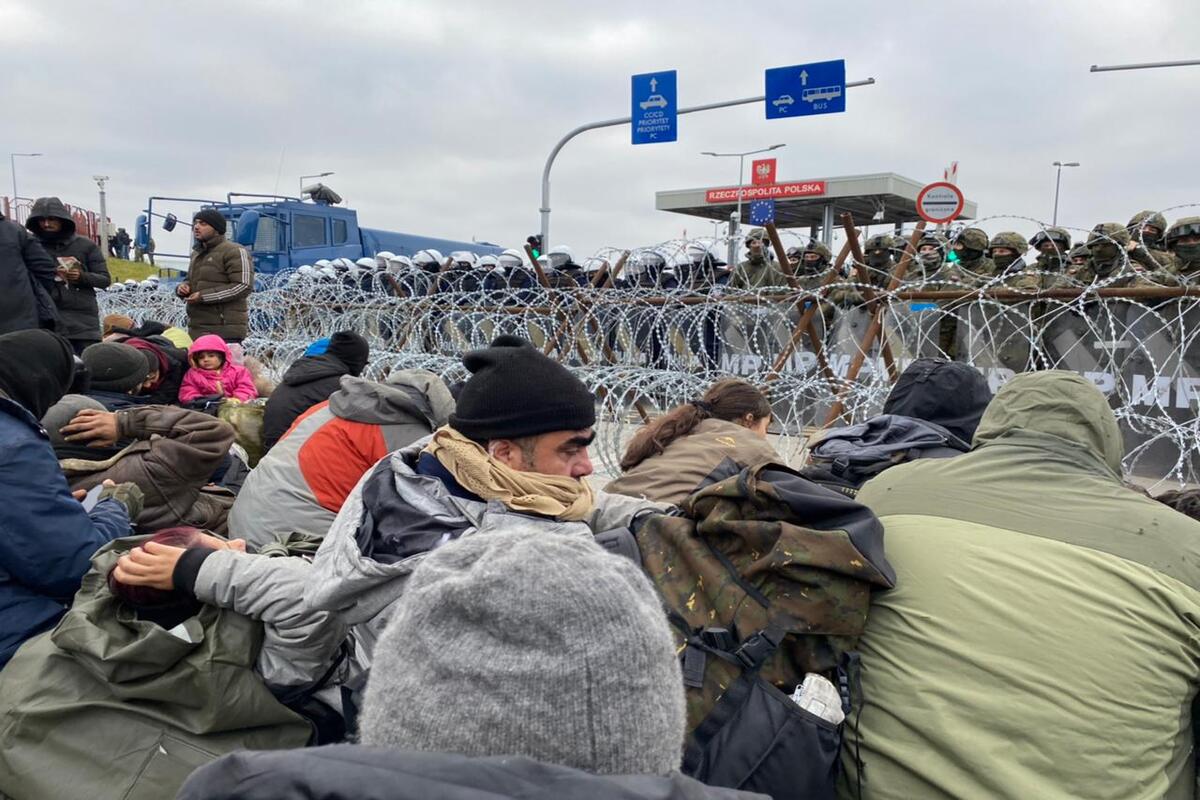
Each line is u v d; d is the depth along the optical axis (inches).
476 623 30.8
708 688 72.2
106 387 187.5
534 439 81.6
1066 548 78.7
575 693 28.9
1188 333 209.2
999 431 94.7
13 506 88.7
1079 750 68.8
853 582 76.3
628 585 32.2
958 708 71.7
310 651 79.4
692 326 266.4
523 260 400.2
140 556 79.2
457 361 264.4
